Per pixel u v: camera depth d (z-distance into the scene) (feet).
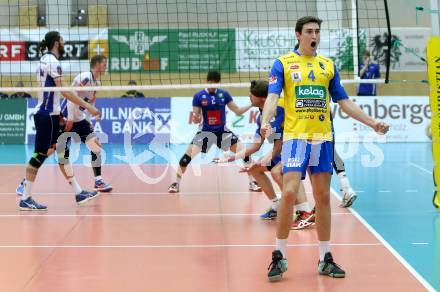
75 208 40.01
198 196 44.42
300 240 31.73
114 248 30.04
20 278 25.21
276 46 89.15
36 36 88.63
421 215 37.63
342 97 25.88
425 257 28.32
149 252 29.32
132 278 25.23
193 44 90.02
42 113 38.75
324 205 25.40
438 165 39.32
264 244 30.78
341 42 84.07
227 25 89.97
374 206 40.60
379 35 87.35
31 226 34.81
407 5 88.48
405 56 89.61
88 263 27.43
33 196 44.29
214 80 46.96
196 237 32.30
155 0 89.97
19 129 82.89
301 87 24.79
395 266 26.84
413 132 80.38
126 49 89.76
